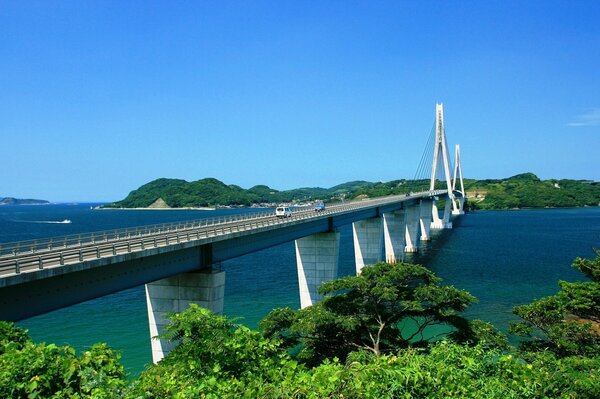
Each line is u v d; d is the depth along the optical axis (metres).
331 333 29.05
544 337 40.34
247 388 10.70
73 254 24.80
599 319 29.23
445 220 167.75
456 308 29.12
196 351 12.87
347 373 10.37
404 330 43.84
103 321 51.25
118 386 10.50
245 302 59.53
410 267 30.48
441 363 12.59
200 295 34.12
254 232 41.00
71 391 10.19
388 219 100.88
